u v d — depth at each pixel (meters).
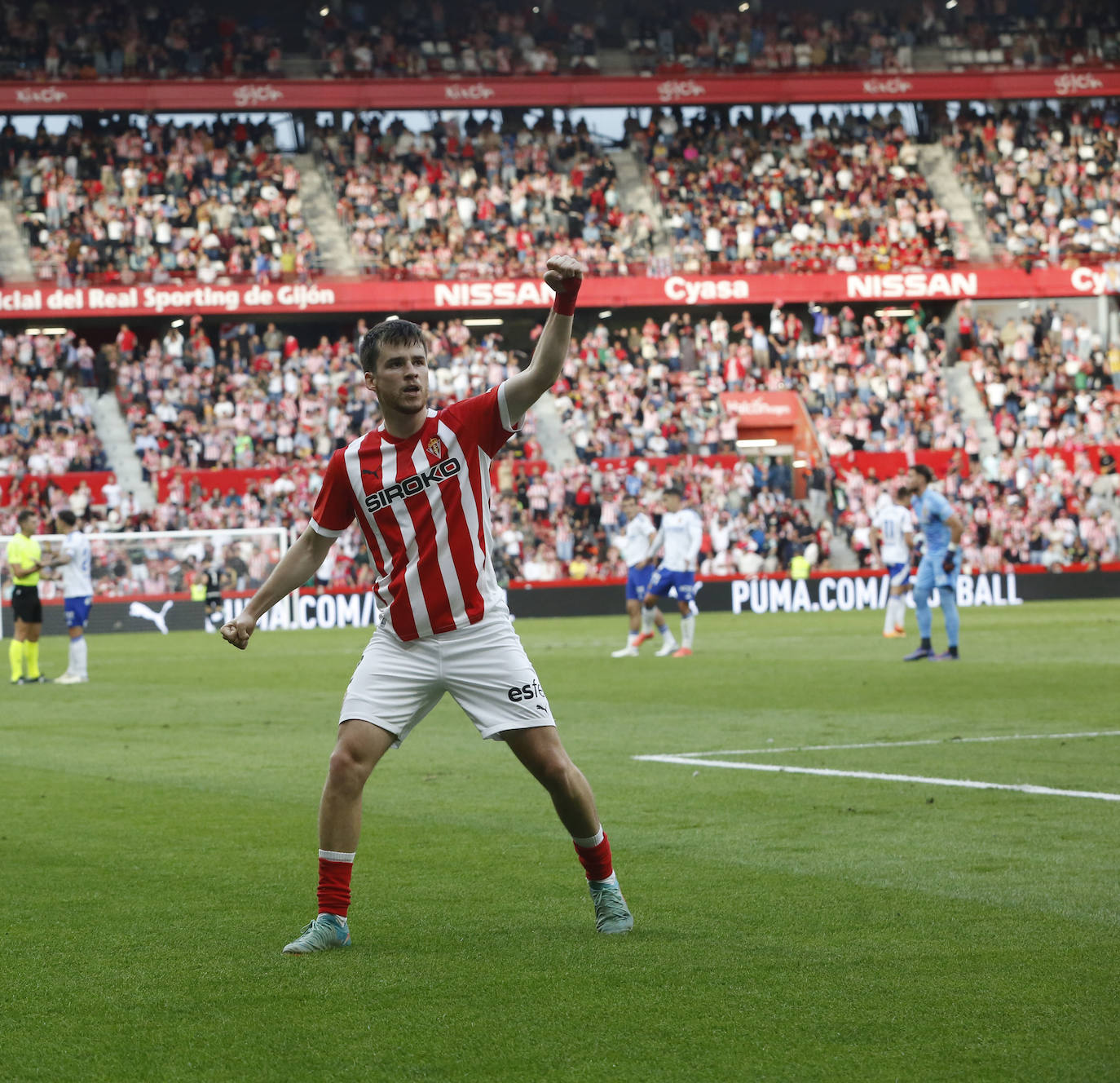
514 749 12.39
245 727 30.69
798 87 101.94
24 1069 9.16
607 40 106.62
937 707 31.23
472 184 100.06
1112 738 25.72
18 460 85.56
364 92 97.38
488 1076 8.85
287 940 12.45
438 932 12.66
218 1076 8.96
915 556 84.56
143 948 12.25
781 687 36.94
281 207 97.56
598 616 83.44
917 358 97.81
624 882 14.63
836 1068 8.89
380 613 12.51
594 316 103.56
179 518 83.88
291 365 92.25
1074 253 99.56
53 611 78.19
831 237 101.25
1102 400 96.38
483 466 12.39
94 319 95.06
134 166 97.44
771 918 12.94
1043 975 10.91
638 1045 9.40
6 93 92.19
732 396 92.88
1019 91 102.94
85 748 27.38
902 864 15.30
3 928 13.05
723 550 86.69
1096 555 88.06
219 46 98.50
